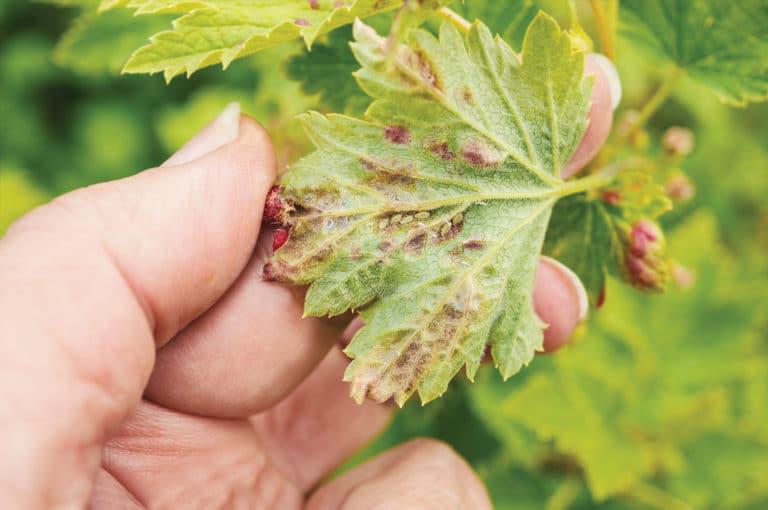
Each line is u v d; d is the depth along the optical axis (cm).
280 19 21
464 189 22
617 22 26
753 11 24
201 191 22
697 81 25
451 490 26
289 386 25
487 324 22
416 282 22
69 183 44
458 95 21
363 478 27
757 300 30
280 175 22
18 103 46
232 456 26
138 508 24
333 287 21
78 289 20
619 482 29
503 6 24
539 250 23
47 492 19
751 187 37
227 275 23
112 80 44
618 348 31
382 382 21
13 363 19
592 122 24
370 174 21
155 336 22
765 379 31
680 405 30
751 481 30
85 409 20
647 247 24
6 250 20
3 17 46
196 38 21
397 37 19
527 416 29
